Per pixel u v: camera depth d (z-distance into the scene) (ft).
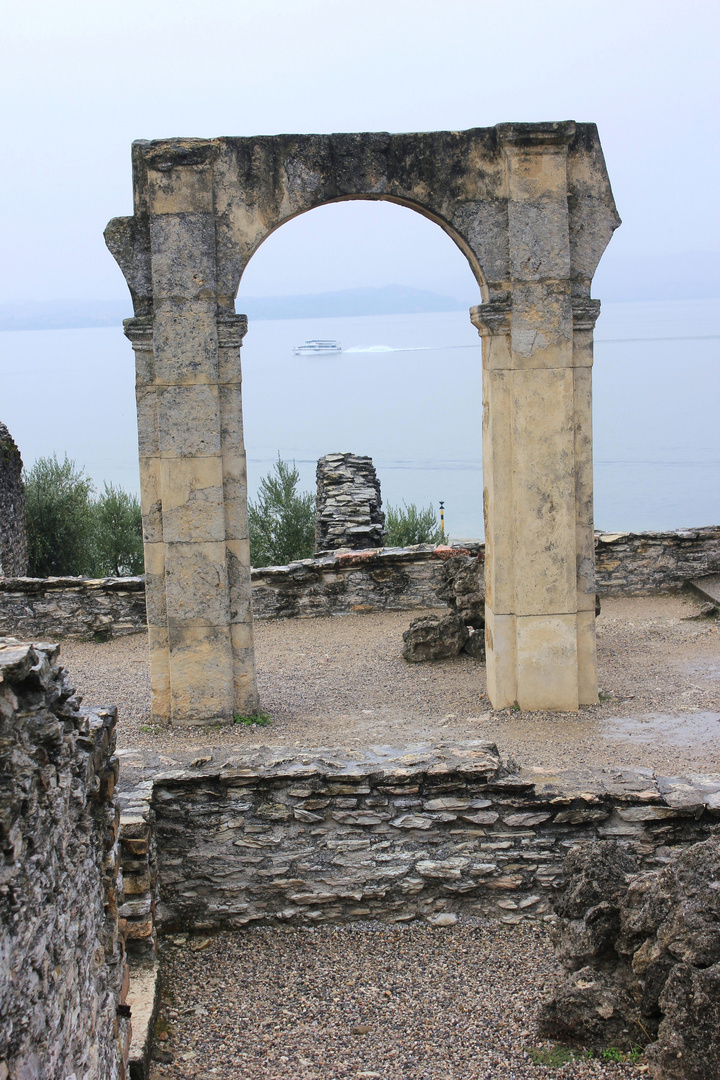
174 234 30.91
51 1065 11.64
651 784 23.41
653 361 574.97
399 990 20.25
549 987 19.86
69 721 13.93
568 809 22.98
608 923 18.17
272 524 70.85
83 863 13.93
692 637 42.06
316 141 31.12
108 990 15.01
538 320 31.89
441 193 31.60
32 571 68.80
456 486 184.55
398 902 23.07
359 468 65.77
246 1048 18.25
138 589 45.91
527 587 32.91
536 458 32.37
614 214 32.24
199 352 31.35
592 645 33.71
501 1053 17.76
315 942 22.41
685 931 16.51
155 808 22.88
